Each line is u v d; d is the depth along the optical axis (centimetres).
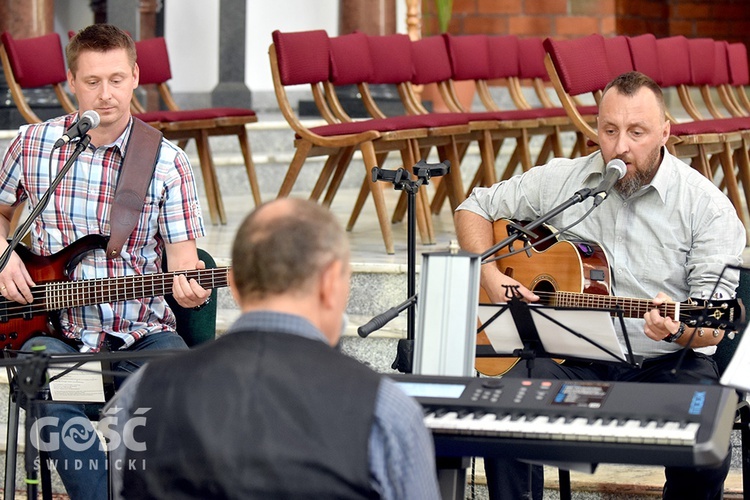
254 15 969
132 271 361
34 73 609
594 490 371
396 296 470
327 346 190
